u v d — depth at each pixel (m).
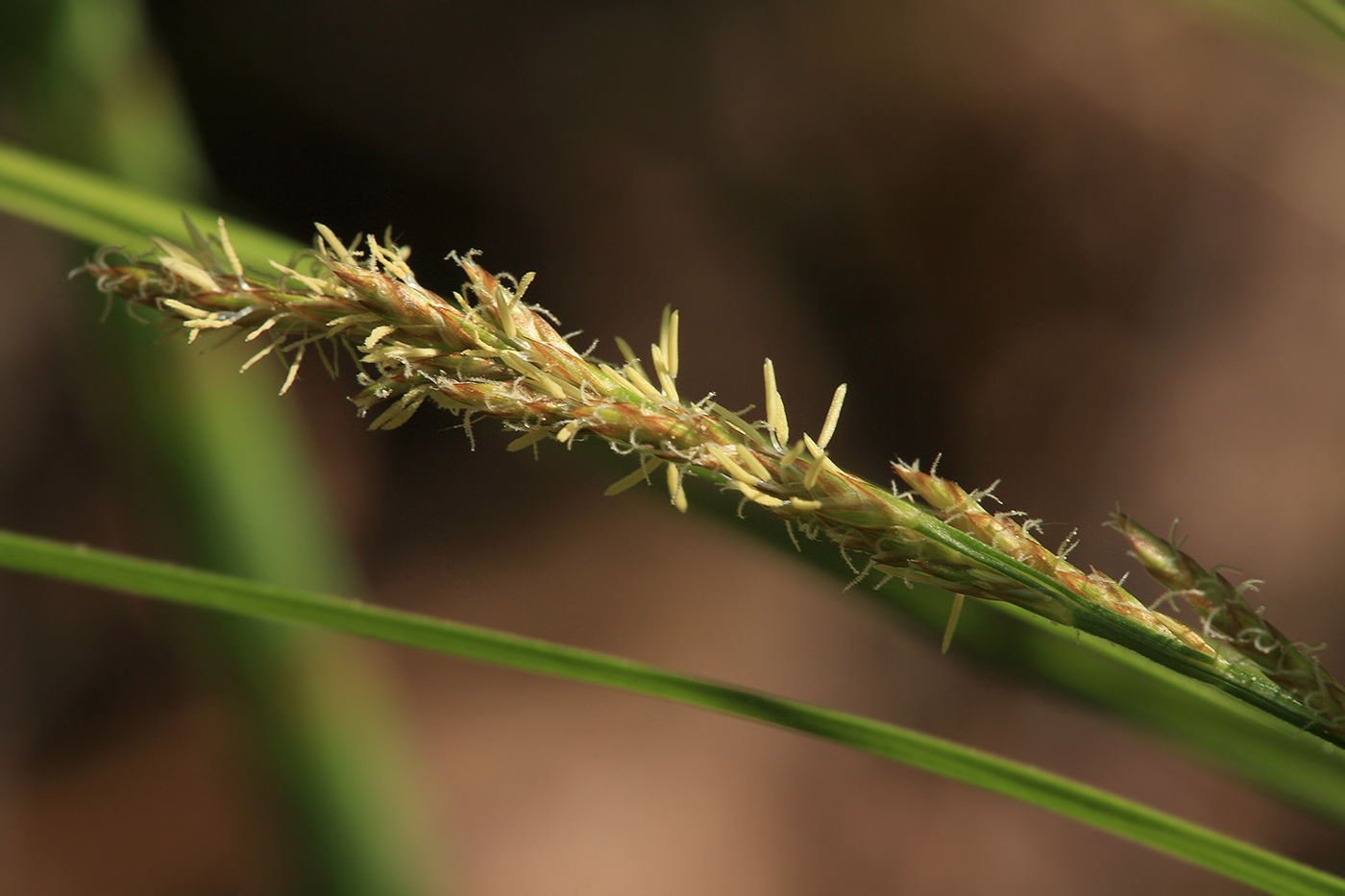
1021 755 0.75
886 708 0.79
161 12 0.86
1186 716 0.29
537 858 0.75
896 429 0.85
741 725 0.82
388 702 0.37
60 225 0.29
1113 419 0.82
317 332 0.26
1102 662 0.29
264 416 0.34
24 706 0.77
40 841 0.73
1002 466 0.83
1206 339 0.82
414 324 0.25
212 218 0.29
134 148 0.32
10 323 0.80
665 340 0.26
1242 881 0.27
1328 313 0.80
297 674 0.34
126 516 0.38
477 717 0.82
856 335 0.88
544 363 0.26
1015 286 0.86
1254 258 0.83
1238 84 0.85
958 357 0.86
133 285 0.26
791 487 0.25
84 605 0.80
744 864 0.75
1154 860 0.71
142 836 0.73
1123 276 0.85
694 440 0.25
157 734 0.77
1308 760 0.29
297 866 0.35
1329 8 0.29
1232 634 0.25
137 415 0.32
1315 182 0.82
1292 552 0.74
